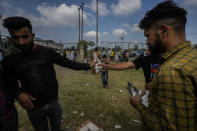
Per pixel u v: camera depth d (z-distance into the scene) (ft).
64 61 4.80
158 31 2.16
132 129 7.41
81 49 49.44
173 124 1.77
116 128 7.51
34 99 3.85
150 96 2.39
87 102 10.90
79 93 13.05
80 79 19.34
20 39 3.46
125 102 11.03
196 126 1.82
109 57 46.96
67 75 22.47
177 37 2.08
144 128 2.73
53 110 4.65
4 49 21.70
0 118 2.32
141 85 16.61
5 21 3.34
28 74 3.79
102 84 16.62
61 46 65.57
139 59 6.15
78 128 6.79
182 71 1.71
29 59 3.81
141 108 2.59
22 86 4.02
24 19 3.51
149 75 5.63
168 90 1.79
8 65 3.77
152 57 5.47
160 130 1.93
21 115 8.68
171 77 1.76
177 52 2.05
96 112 9.27
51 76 4.34
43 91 4.02
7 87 3.54
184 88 1.68
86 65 5.28
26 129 7.25
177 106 1.73
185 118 1.71
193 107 1.71
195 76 1.67
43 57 4.01
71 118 8.45
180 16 2.03
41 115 4.37
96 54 14.29
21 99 3.55
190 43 2.14
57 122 5.06
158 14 2.12
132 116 8.79
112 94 12.91
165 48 2.22
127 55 41.57
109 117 8.65
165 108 1.84
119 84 16.89
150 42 2.33
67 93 13.01
